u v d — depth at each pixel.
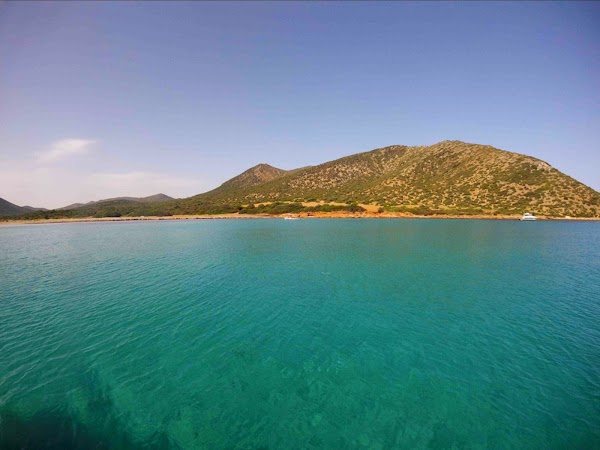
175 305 22.41
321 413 11.40
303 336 17.52
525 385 12.94
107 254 45.41
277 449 9.80
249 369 14.18
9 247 55.84
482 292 25.44
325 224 95.06
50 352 15.60
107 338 17.17
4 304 22.70
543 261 37.81
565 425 10.69
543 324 19.08
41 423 10.73
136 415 11.22
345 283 28.09
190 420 11.02
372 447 9.84
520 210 111.06
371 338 17.27
